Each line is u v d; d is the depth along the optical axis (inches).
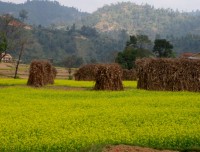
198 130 673.0
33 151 560.7
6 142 591.8
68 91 1476.4
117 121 766.5
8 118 804.0
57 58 7810.0
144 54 3961.6
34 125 721.6
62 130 680.4
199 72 1612.9
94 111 895.7
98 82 1600.6
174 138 617.3
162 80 1624.0
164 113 864.3
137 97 1225.4
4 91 1448.1
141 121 769.6
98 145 559.5
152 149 572.1
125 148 563.5
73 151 557.9
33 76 1814.7
